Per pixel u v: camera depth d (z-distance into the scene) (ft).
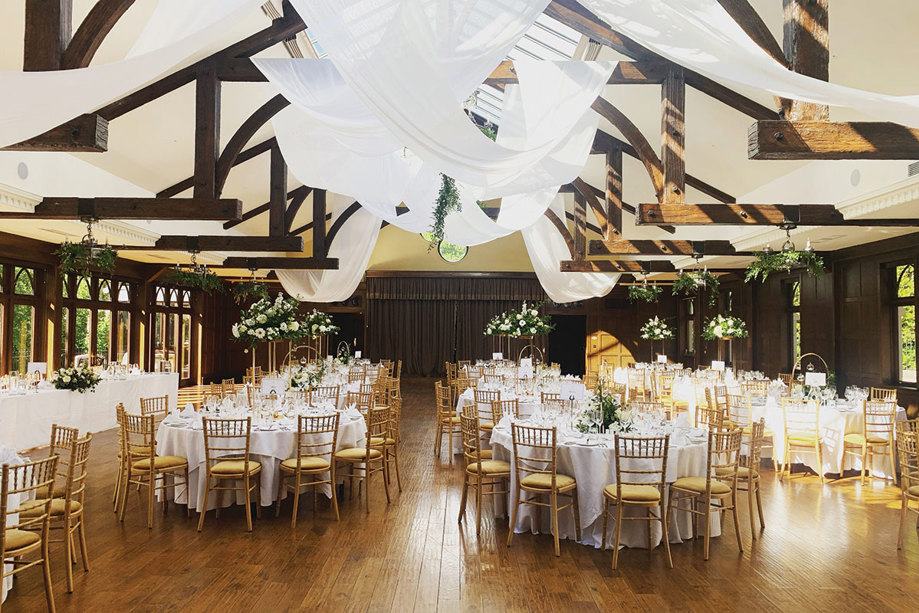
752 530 20.62
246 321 33.65
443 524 21.39
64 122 13.38
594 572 17.35
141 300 52.70
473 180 19.08
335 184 28.09
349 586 16.21
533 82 19.54
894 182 22.85
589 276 51.78
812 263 27.94
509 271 70.28
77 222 31.40
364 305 70.54
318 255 46.24
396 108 14.82
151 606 14.92
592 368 69.46
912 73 20.70
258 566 17.48
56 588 15.89
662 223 23.94
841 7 19.12
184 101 29.22
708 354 59.57
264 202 48.96
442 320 70.74
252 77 22.81
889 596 15.85
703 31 14.17
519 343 70.03
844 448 28.04
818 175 29.25
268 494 21.94
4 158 23.29
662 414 23.08
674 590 16.17
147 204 23.13
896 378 35.68
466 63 14.14
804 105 15.62
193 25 13.37
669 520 19.62
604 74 19.93
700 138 32.63
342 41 13.53
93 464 29.35
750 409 29.66
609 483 19.40
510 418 23.95
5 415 29.71
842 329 39.50
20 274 39.24
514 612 14.87
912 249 33.35
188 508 22.11
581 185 46.83
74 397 34.91
